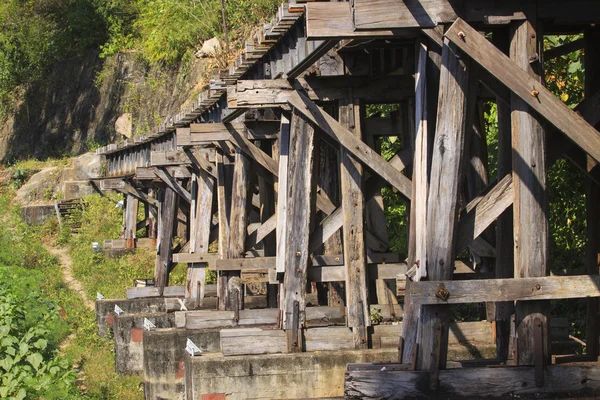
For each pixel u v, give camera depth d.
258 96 10.24
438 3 7.34
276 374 10.45
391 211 15.98
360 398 7.66
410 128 10.64
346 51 10.32
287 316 10.50
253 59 12.37
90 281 23.73
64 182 36.59
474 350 10.27
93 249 26.73
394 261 11.68
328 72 10.33
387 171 9.80
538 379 7.61
